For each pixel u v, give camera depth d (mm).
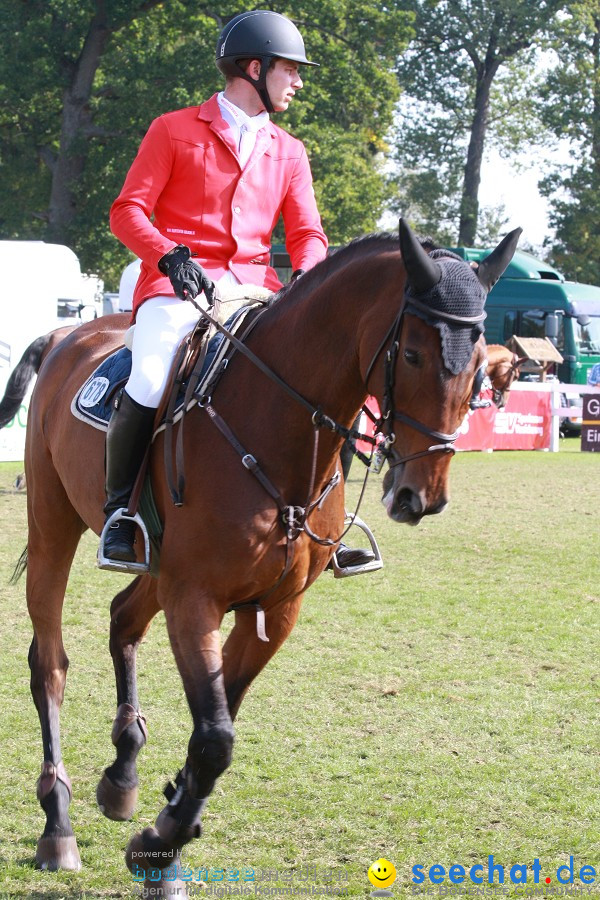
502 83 57625
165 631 8602
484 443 24031
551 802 5215
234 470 4234
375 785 5422
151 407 4547
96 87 41531
